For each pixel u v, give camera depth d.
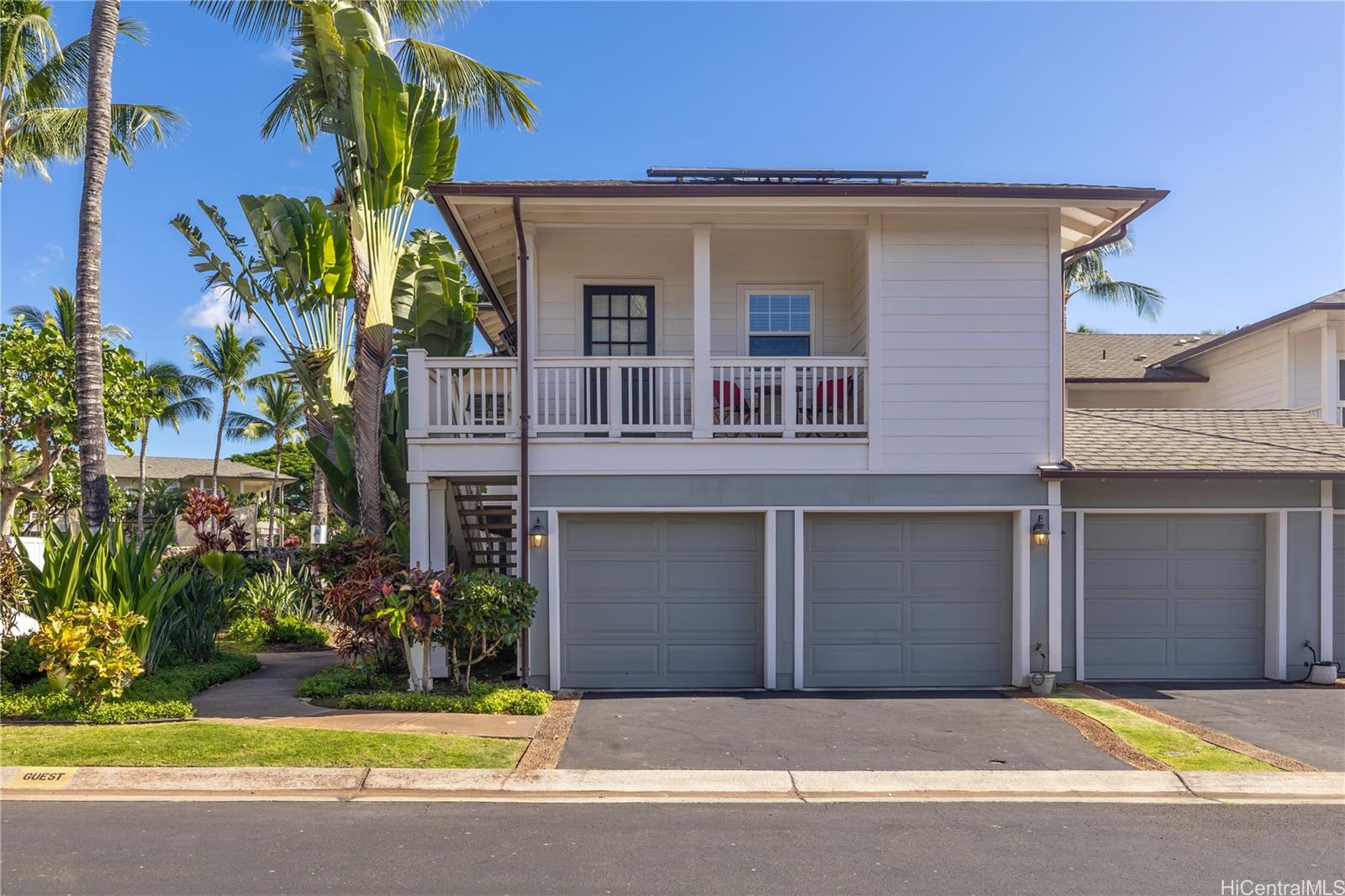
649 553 10.66
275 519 33.56
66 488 18.73
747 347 12.22
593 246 12.20
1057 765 7.27
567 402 10.55
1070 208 10.53
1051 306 10.59
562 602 10.57
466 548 12.45
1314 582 11.01
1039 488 10.55
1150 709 9.33
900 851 5.49
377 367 11.84
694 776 6.96
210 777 6.82
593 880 4.99
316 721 8.38
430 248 14.91
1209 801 6.61
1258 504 11.01
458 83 14.49
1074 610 10.80
